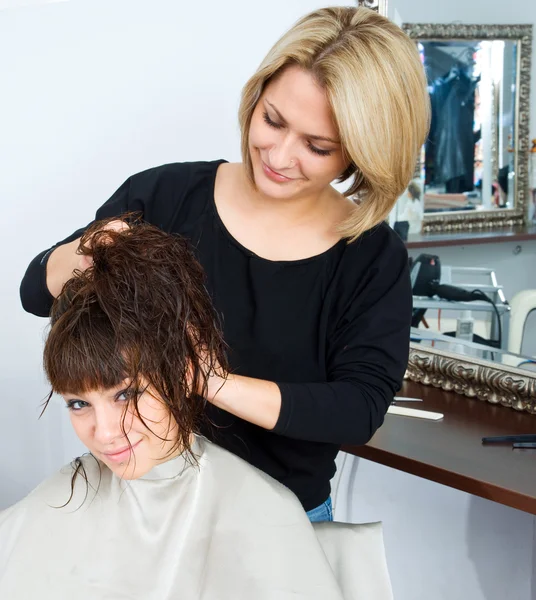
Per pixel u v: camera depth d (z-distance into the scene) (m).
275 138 1.01
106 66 1.74
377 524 1.05
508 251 1.64
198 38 1.81
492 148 1.64
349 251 1.14
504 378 1.64
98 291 0.83
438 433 1.51
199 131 1.87
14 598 0.96
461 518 1.99
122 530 0.98
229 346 1.09
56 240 1.81
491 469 1.35
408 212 1.77
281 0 1.88
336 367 1.13
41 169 1.75
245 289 1.14
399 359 1.12
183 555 0.97
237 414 0.98
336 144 1.00
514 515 1.96
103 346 0.82
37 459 1.93
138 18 1.74
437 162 1.69
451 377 1.74
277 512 0.97
